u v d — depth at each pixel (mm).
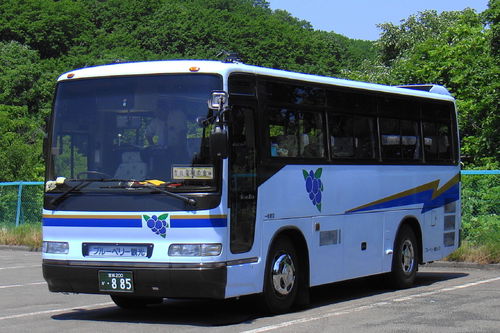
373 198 13258
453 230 16016
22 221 27172
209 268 9648
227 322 10273
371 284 14406
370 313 10844
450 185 15906
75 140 10578
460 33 34656
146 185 9984
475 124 30406
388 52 54969
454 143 16156
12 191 27516
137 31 104688
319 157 11914
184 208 9773
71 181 10445
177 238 9781
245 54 94688
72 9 107062
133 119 10305
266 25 99625
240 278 10094
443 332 9234
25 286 14773
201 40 100750
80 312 11422
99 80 10602
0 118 42781
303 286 11500
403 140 14312
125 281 9945
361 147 13016
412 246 14484
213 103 9719
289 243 11266
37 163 38094
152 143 10125
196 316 10898
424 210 14914
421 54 34750
